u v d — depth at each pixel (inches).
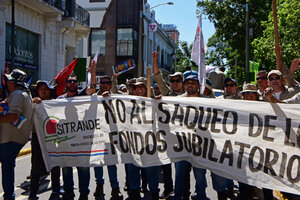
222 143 167.9
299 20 652.1
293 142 157.8
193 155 172.9
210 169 168.1
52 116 191.2
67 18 800.3
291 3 665.0
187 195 186.4
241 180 161.9
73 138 189.2
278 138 160.1
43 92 201.5
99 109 189.3
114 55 1328.7
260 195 193.5
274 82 186.2
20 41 679.1
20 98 173.5
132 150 182.9
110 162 184.5
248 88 183.3
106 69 1338.6
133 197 182.2
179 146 176.1
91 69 200.8
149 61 1628.9
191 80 184.5
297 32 669.9
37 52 745.6
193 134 173.9
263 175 159.3
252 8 1127.6
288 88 189.2
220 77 370.3
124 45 1323.8
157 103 182.2
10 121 169.3
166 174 200.8
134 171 183.2
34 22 716.7
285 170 156.9
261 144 161.9
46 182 247.3
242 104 168.1
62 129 190.1
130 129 184.5
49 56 783.1
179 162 175.5
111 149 185.8
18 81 177.2
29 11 692.7
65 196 185.3
